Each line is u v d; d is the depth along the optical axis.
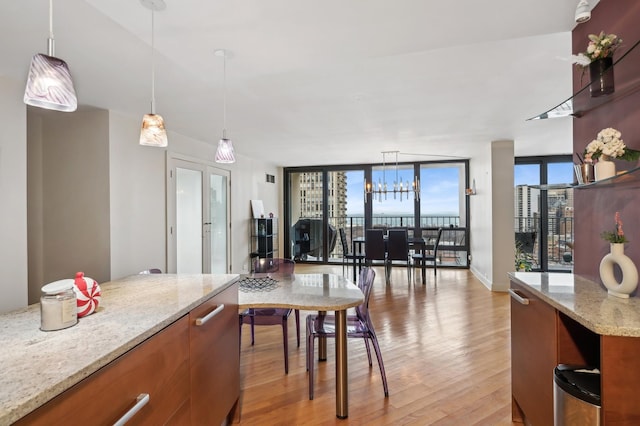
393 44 1.94
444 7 1.58
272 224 7.12
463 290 5.23
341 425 1.98
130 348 1.08
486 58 2.36
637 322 1.19
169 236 4.43
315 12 1.60
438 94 3.08
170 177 4.47
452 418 2.03
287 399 2.26
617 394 1.17
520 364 1.88
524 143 5.34
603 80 1.52
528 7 1.59
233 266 6.12
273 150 5.95
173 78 2.68
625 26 1.51
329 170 7.89
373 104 3.37
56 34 1.99
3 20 1.83
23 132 2.69
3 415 0.69
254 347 3.11
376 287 5.45
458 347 3.06
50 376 0.84
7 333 1.15
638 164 1.47
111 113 3.56
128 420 1.05
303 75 2.64
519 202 6.62
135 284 1.90
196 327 1.53
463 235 7.04
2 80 2.55
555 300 1.48
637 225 1.51
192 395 1.49
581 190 1.99
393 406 2.16
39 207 3.67
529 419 1.76
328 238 7.96
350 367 2.68
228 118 3.87
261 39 1.87
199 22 1.68
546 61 2.41
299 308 2.01
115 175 3.61
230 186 6.06
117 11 1.58
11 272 2.60
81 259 3.58
